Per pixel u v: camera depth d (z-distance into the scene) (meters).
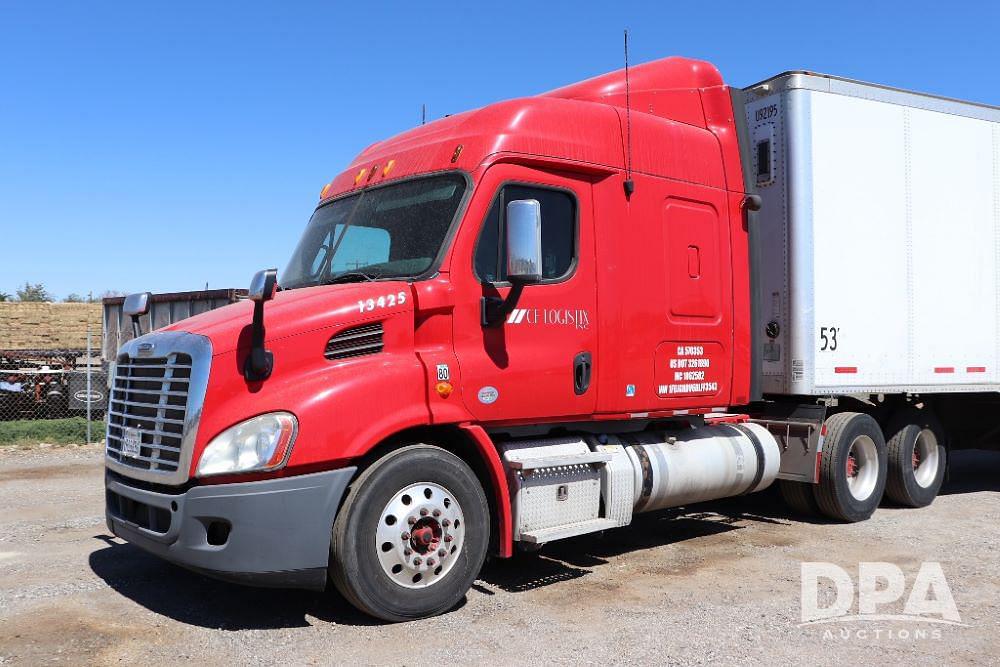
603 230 6.40
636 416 6.56
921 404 9.56
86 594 5.73
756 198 7.51
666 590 5.98
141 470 5.12
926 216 9.09
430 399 5.33
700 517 8.70
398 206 6.05
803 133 8.17
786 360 8.20
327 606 5.51
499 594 5.86
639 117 6.81
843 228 8.41
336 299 5.24
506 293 5.77
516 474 5.75
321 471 4.92
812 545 7.43
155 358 5.21
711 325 7.15
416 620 5.25
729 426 7.92
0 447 13.38
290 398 4.88
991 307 9.69
